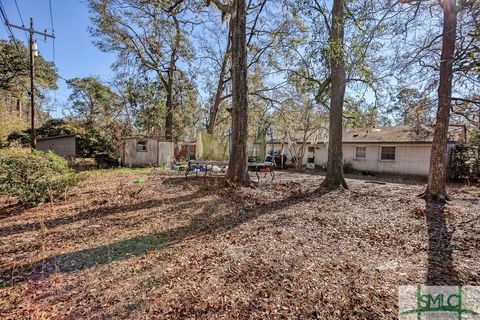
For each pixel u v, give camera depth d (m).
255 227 4.62
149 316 2.14
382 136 15.80
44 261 3.16
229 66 17.45
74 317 2.12
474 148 11.85
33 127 13.23
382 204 6.62
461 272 2.98
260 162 10.83
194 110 25.05
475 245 3.85
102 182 9.85
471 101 7.48
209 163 10.27
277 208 6.10
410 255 3.47
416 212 5.74
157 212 5.61
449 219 5.26
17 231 4.28
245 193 7.79
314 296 2.45
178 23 16.44
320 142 17.86
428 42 5.95
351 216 5.43
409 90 8.04
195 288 2.57
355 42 5.14
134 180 10.34
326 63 7.26
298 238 4.07
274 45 13.77
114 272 2.90
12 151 6.40
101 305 2.29
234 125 8.89
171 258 3.28
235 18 8.84
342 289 2.58
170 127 20.39
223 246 3.71
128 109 25.84
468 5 3.24
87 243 3.79
